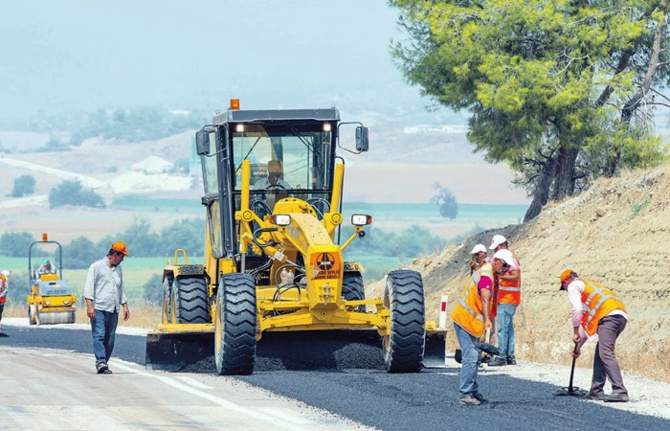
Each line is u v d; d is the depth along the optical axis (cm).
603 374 3862
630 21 9050
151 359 4791
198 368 4791
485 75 9081
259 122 4997
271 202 5034
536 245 8275
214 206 5312
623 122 8956
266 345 4984
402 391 4050
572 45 8894
